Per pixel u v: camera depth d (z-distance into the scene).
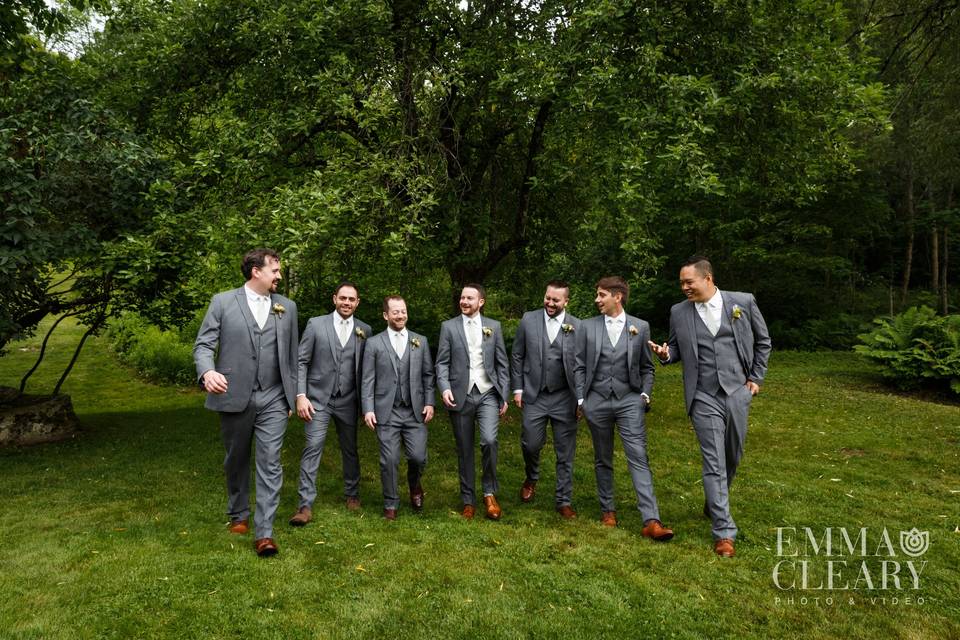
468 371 4.16
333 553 3.37
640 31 5.62
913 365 9.79
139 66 6.34
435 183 6.21
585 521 4.01
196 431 7.04
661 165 5.25
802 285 17.30
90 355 13.96
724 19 5.88
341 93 5.80
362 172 5.50
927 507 4.33
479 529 3.81
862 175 15.63
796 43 6.06
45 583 2.94
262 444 3.53
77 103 5.68
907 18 8.69
